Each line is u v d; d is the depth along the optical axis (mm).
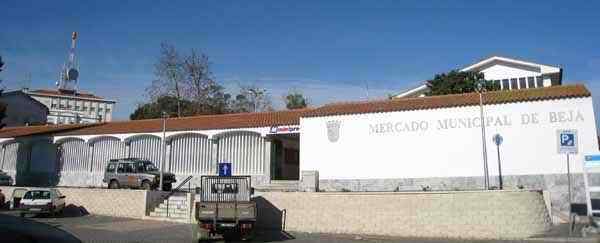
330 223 21031
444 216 19109
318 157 26766
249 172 30031
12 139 38781
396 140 25094
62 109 103562
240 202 18141
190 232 20172
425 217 19406
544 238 17188
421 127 24672
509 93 24344
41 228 7902
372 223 20297
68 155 36312
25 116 64125
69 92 105438
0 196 30031
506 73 42906
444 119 24266
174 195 26547
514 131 22750
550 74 41406
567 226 18922
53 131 37469
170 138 32594
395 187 24641
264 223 22375
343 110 26875
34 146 38188
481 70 43688
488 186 22375
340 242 17906
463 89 37094
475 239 18188
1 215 8242
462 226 18750
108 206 26766
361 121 26078
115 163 31453
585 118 21672
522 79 42406
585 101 21781
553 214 20094
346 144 26172
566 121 21938
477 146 23391
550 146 22016
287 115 30828
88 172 35094
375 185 25109
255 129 29891
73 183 35469
